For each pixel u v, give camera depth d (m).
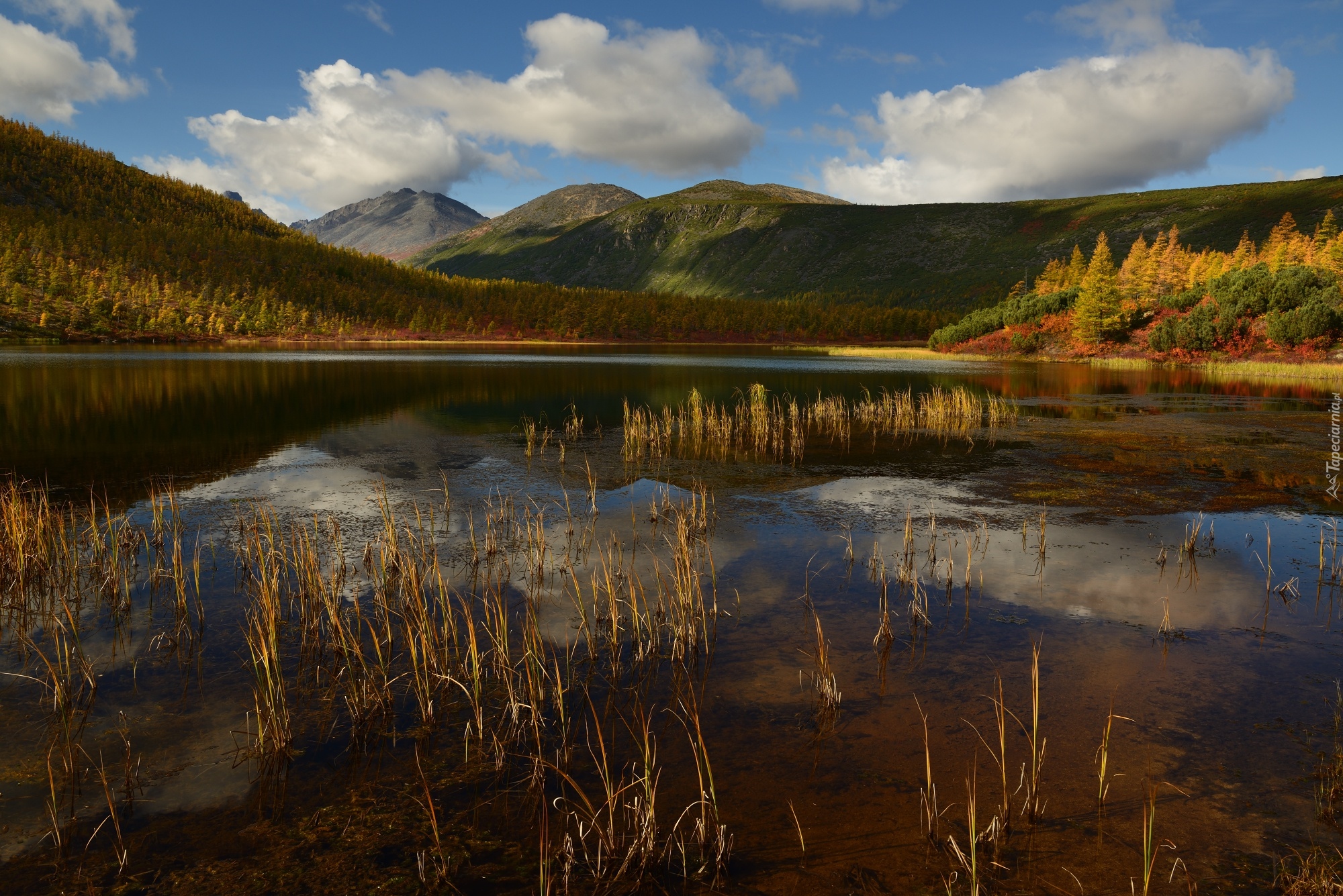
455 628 7.54
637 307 157.50
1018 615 8.75
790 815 5.13
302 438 21.44
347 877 4.52
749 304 175.12
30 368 47.25
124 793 5.34
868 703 6.69
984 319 85.75
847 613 8.81
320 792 5.40
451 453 19.45
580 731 6.26
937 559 10.81
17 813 5.12
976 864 4.61
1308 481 16.38
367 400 32.31
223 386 37.44
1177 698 6.75
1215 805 5.21
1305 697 6.76
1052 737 6.11
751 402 27.94
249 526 11.99
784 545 11.55
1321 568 9.80
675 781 5.53
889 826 5.01
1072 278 100.06
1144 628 8.34
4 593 8.90
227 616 8.55
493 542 11.00
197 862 4.66
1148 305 74.12
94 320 95.50
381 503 13.83
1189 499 14.64
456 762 5.80
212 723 6.32
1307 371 50.22
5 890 4.38
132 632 8.09
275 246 172.88
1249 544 11.55
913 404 31.33
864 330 155.38
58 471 16.30
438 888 4.43
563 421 26.45
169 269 133.38
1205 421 26.67
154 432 22.14
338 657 7.47
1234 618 8.61
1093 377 50.38
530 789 5.44
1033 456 19.58
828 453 20.08
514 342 136.38
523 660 6.71
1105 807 5.19
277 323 120.19
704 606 8.91
